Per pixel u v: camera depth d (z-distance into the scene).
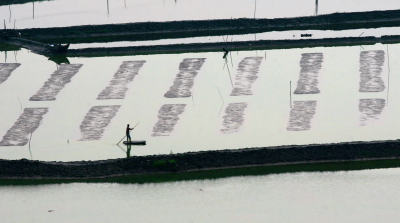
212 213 174.50
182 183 191.50
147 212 175.75
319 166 197.88
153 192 186.62
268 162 199.00
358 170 195.50
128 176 195.88
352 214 172.12
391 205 176.12
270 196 182.62
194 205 179.00
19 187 191.50
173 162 198.12
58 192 188.12
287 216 172.00
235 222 169.50
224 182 191.12
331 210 174.50
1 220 173.62
